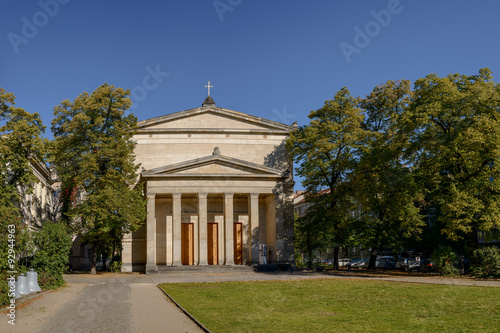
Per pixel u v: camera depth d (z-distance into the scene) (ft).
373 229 167.02
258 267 162.91
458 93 122.31
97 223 152.56
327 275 141.59
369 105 187.42
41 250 108.99
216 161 167.22
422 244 196.03
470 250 125.29
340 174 170.71
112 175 155.84
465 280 109.81
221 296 86.63
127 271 173.27
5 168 119.85
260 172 169.68
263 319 60.34
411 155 133.80
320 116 170.09
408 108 135.13
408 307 68.90
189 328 54.90
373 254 175.32
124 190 156.56
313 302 77.05
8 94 128.77
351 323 56.85
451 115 123.95
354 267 214.90
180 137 183.52
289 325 55.72
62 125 157.69
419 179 132.05
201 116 186.19
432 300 74.90
